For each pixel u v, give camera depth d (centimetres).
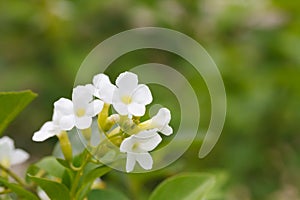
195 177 92
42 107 172
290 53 162
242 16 170
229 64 155
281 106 153
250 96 152
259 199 147
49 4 176
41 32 180
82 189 87
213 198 105
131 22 179
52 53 179
